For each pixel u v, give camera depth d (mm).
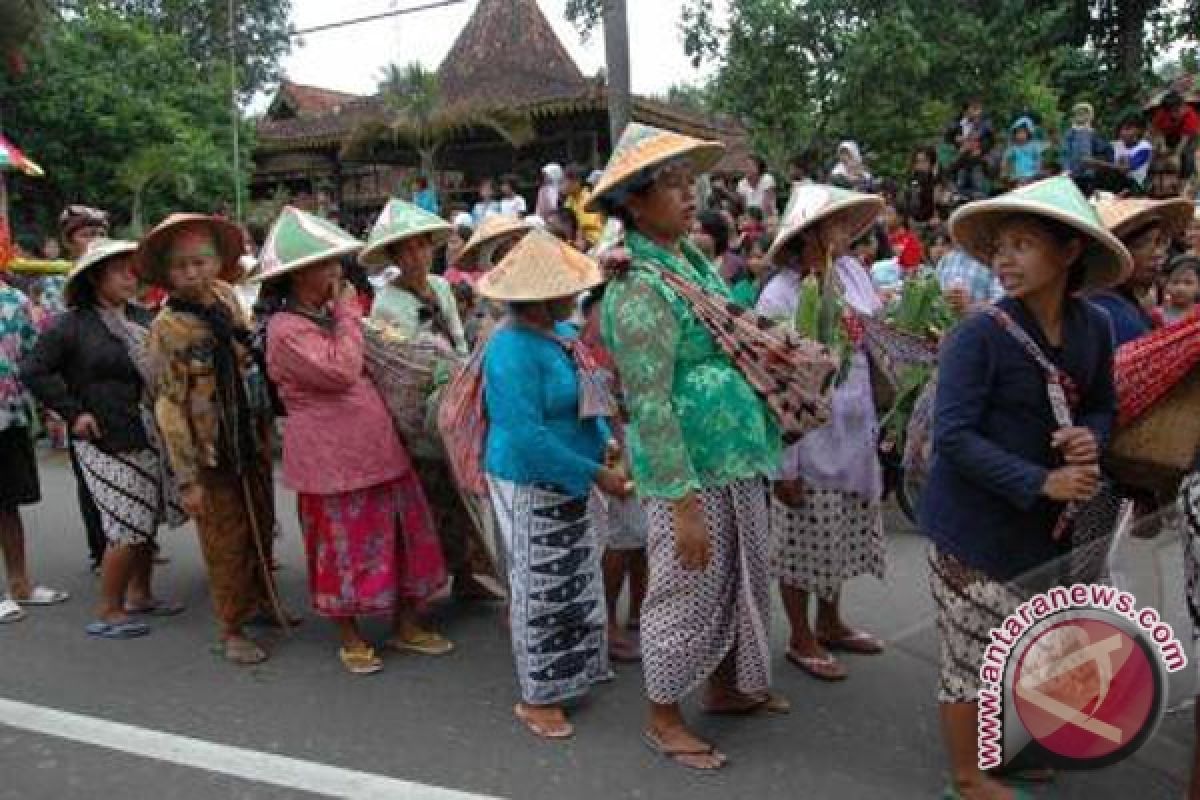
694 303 3262
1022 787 3162
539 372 3676
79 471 5684
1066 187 2721
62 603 5367
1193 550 2752
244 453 4480
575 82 15953
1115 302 3684
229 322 4469
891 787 3311
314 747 3719
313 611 5141
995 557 2898
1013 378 2824
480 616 4992
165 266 4395
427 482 4926
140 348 4891
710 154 3416
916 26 14156
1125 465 3041
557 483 3703
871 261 8070
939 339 5875
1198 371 2932
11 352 5121
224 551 4480
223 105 22562
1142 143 10539
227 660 4547
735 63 14742
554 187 12766
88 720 3990
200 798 3400
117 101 20719
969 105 12766
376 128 16016
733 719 3799
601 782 3400
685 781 3385
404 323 4695
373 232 4781
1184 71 16266
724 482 3342
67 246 5879
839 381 3977
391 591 4324
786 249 4070
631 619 4617
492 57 17578
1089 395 2922
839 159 11977
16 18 18875
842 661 4273
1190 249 6012
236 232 4539
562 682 3830
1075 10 15953
